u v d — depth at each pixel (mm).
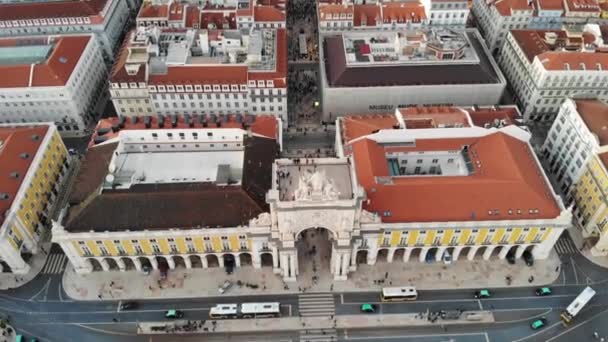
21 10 195625
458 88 173125
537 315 130375
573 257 141875
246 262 141500
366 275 138125
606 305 132250
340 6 197500
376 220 124062
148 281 137000
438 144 145750
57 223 126438
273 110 173875
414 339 126562
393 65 175000
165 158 146625
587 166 144000
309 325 128750
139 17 198000
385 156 142875
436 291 134750
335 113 179375
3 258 132000
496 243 134375
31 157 143500
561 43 184750
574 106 151750
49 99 168000
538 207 128875
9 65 168500
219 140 149125
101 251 131125
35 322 129625
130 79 164500
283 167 124750
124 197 129250
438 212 128000
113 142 145500
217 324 128750
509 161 136500
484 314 130250
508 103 193125
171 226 126875
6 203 131875
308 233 148500
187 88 166000
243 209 128875
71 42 180750
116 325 129000
